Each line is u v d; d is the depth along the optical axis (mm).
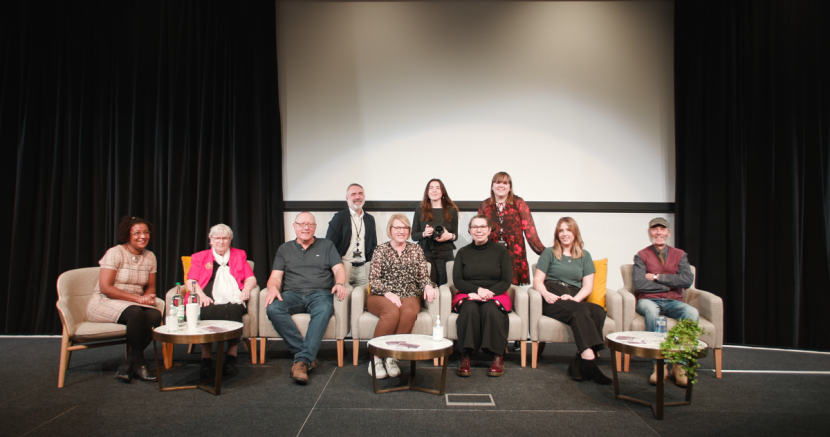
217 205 4188
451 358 3219
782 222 3857
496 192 3559
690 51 4145
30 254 4152
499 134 4309
